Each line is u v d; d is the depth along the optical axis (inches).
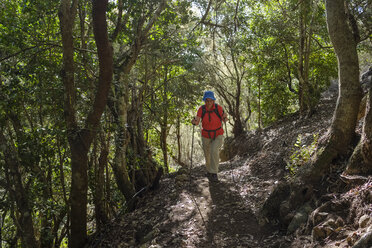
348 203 131.5
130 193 239.1
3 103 157.1
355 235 110.6
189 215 188.5
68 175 269.1
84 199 179.9
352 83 160.1
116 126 219.0
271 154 267.0
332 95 378.9
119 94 233.6
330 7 160.6
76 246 188.7
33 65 181.2
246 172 251.4
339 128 161.9
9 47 187.9
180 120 484.1
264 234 153.9
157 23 255.0
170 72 360.8
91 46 234.2
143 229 192.9
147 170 258.2
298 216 146.3
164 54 258.4
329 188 150.4
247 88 464.8
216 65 413.7
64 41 157.5
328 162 160.1
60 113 196.1
